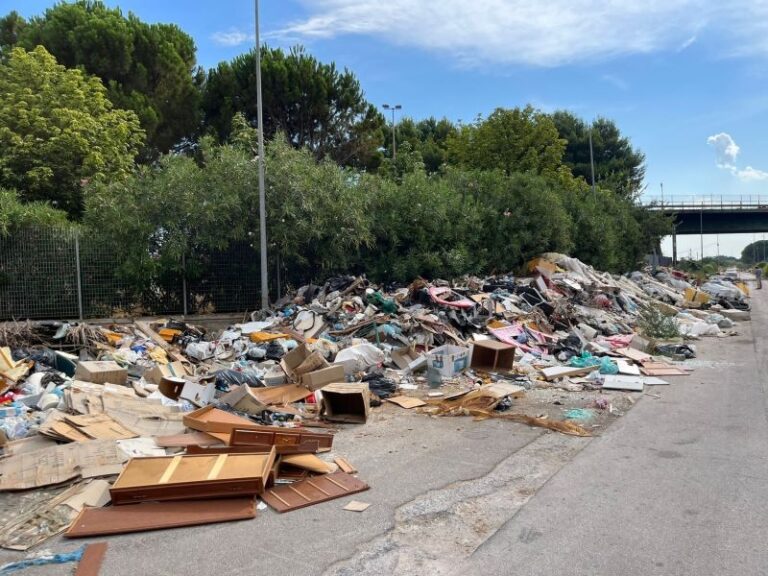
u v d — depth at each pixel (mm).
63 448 5691
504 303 14703
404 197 17109
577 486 5246
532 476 5551
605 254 27859
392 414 8078
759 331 17359
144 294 13836
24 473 5344
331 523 4566
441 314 12883
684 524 4402
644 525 4402
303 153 15805
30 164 18344
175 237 13430
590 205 28609
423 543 4215
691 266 56781
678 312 19578
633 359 11820
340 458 6125
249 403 7723
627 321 16781
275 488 5234
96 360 9812
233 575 3809
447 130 46719
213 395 8156
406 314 12516
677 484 5227
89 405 6941
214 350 11281
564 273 20188
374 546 4176
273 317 13055
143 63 24750
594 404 8453
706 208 56812
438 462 6012
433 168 39500
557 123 50281
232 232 13914
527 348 12320
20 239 12758
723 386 9602
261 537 4336
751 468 5621
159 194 13531
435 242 17625
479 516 4664
